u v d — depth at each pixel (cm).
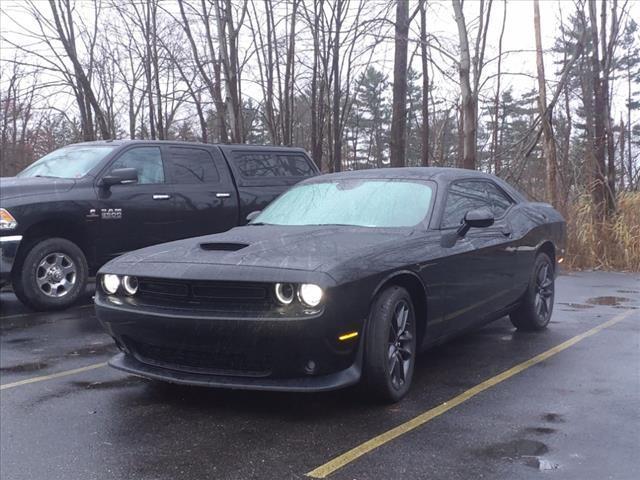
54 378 528
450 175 586
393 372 447
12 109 1938
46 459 372
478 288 548
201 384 419
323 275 402
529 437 389
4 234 734
